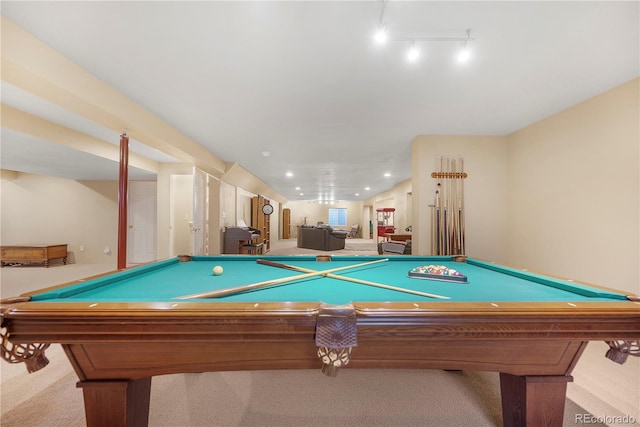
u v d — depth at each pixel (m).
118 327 0.99
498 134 4.02
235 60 2.16
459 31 1.83
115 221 6.82
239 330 1.01
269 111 3.16
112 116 2.64
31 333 0.99
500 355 1.14
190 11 1.64
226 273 1.98
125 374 1.11
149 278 1.80
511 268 1.92
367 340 1.11
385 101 2.90
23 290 4.20
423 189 4.02
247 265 2.33
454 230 4.01
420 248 4.02
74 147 3.67
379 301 1.17
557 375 1.18
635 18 1.70
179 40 1.92
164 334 1.01
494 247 4.06
